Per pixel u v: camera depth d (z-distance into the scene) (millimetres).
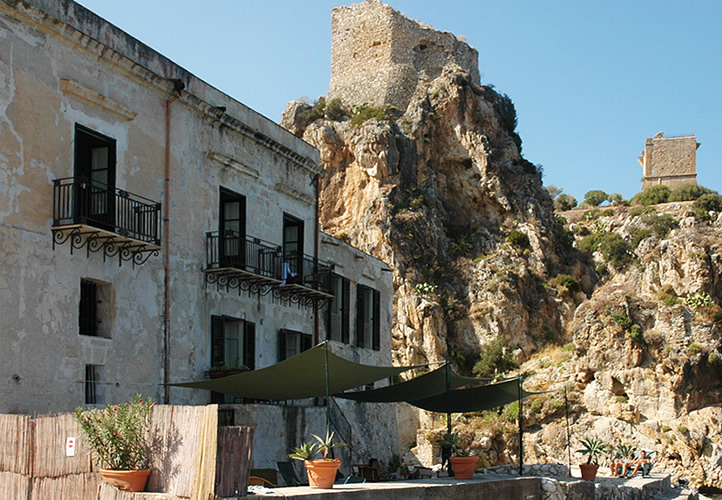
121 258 21578
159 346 22750
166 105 23688
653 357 63781
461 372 79625
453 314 82500
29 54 19312
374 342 37688
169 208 23422
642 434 61969
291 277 28469
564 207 133625
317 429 27594
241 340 26422
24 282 18781
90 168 21500
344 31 101875
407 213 86125
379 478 27609
